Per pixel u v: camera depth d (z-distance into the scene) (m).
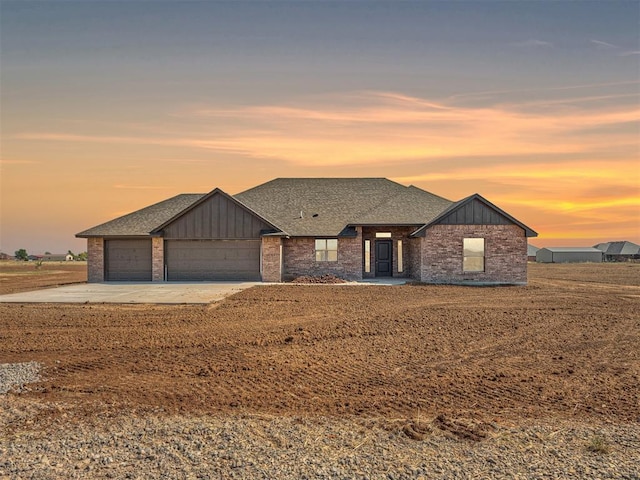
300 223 29.86
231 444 6.00
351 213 30.94
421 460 5.61
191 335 12.80
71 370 9.43
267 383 8.59
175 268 28.19
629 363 10.09
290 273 29.11
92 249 28.16
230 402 7.57
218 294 21.48
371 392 8.10
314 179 35.47
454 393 8.05
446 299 20.22
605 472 5.31
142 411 7.16
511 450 5.86
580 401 7.67
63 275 40.22
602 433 6.36
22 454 5.77
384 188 34.22
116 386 8.38
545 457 5.68
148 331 13.37
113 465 5.50
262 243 27.72
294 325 14.20
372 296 21.14
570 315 16.23
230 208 27.81
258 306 18.11
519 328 13.87
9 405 7.43
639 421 6.80
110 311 16.92
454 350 11.18
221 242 28.08
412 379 8.85
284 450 5.85
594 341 12.23
